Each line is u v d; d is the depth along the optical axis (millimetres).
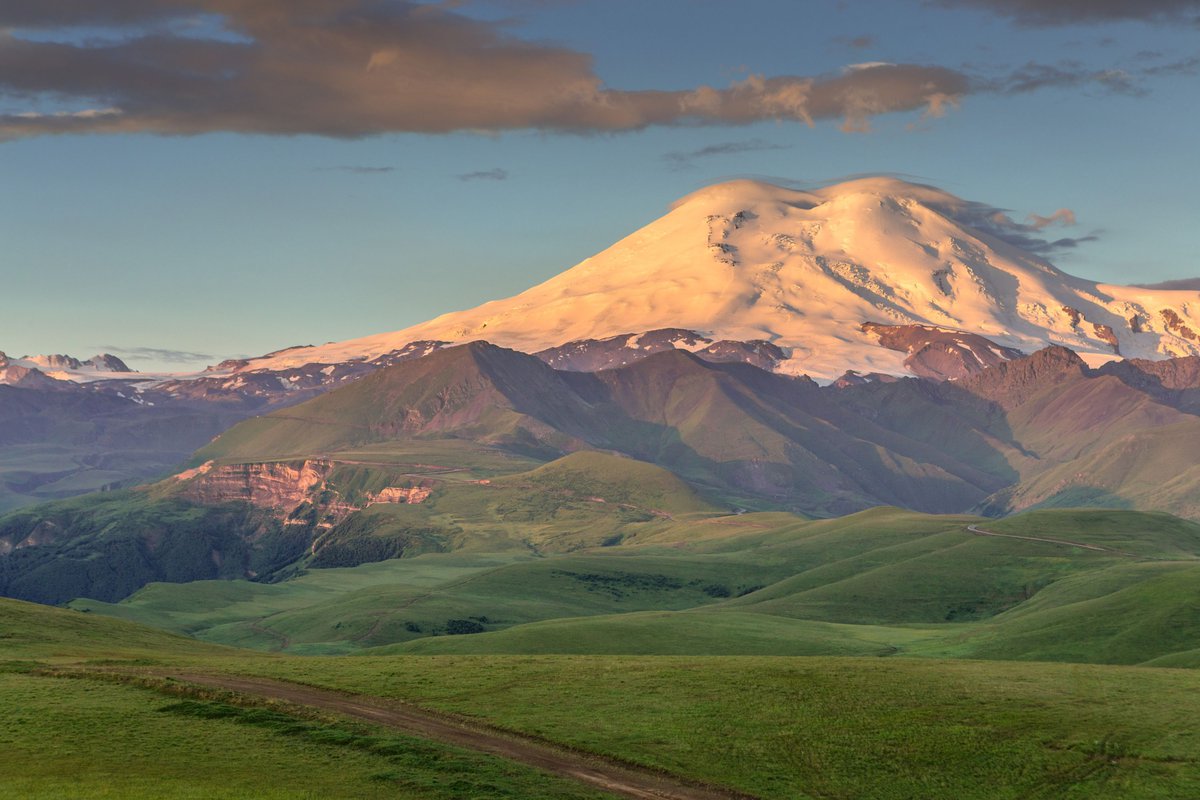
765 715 122938
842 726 119625
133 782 93250
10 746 102562
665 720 121125
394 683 134875
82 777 94312
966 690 131250
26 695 120750
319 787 94500
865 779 107562
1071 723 119500
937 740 115688
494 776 100500
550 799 96312
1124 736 115812
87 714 113188
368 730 111875
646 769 108000
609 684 134500
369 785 95750
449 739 112562
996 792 105375
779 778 107562
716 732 117812
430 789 95688
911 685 133625
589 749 112312
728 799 102250
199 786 92938
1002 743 114750
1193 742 114125
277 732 110062
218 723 112188
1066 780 107062
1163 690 131375
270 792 92250
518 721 120000
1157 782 106250
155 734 107688
